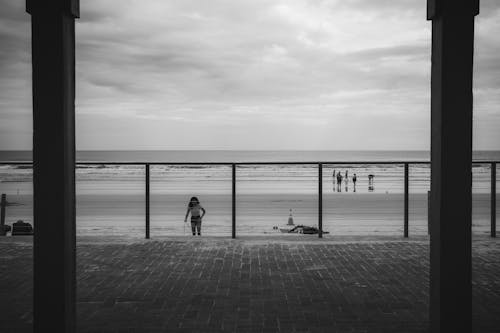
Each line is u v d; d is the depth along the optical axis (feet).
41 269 9.00
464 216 8.94
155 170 148.36
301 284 14.62
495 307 12.53
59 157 8.82
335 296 13.48
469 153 8.83
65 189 8.90
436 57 9.04
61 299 9.04
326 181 125.39
